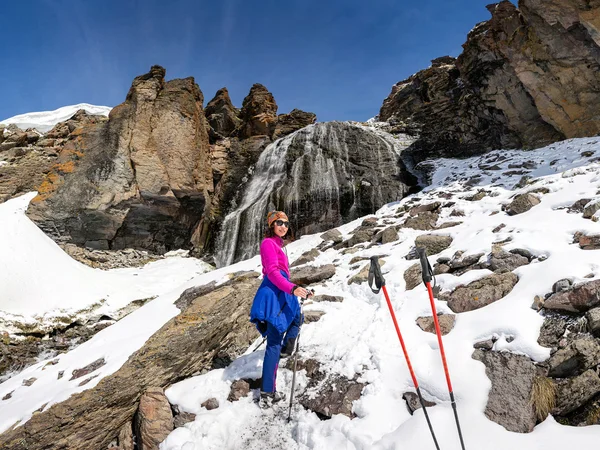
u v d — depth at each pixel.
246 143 18.33
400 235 6.77
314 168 14.42
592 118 9.85
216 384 3.93
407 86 21.12
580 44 9.48
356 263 6.20
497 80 11.63
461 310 3.92
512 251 4.53
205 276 7.34
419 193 9.86
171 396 3.90
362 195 12.62
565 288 3.49
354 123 18.22
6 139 16.20
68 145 13.15
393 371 3.38
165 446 3.35
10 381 4.66
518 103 11.37
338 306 4.89
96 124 13.60
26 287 8.00
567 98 10.16
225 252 13.97
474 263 4.75
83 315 8.16
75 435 3.45
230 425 3.42
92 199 12.05
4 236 8.70
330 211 12.88
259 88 20.67
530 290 3.74
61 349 7.46
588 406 2.75
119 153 12.72
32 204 11.72
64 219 11.85
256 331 4.86
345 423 3.06
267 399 3.58
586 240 4.14
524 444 2.50
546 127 10.98
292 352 3.83
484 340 3.37
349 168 13.95
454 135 13.69
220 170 17.06
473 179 9.05
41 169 13.77
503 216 5.90
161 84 14.77
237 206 15.59
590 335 3.07
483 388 2.94
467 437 2.64
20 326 7.33
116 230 12.76
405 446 2.69
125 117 13.28
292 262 7.27
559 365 2.93
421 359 3.38
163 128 13.87
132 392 3.73
